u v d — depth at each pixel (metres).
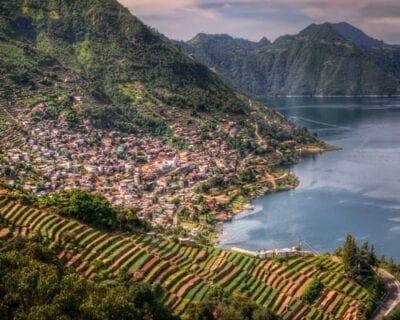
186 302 195.75
